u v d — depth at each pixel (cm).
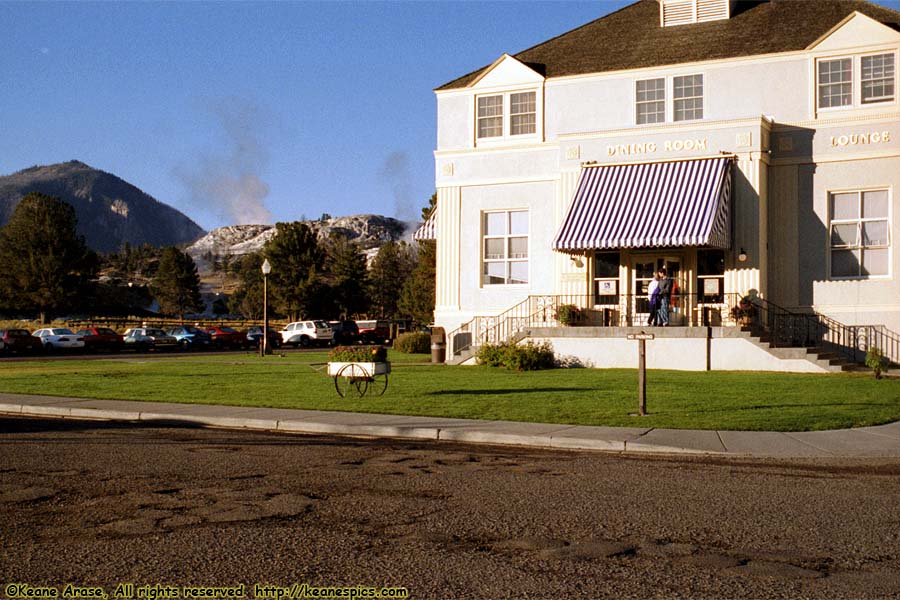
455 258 3167
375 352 1914
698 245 2566
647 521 798
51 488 957
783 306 2788
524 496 913
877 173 2692
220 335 6009
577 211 2770
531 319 2995
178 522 795
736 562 665
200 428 1555
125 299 14338
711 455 1228
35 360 4125
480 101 3183
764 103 2827
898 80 2680
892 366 2653
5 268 9419
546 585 608
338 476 1035
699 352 2600
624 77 2991
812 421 1480
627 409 1644
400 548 704
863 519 806
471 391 1988
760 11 3047
